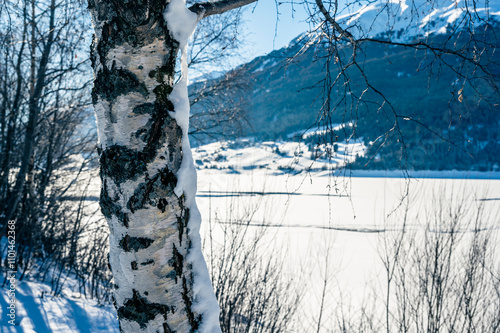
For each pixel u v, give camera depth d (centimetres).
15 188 554
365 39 178
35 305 416
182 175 137
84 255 686
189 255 142
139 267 131
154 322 133
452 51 176
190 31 138
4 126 582
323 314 596
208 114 628
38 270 585
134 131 130
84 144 771
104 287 604
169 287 135
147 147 130
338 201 2533
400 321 451
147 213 131
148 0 124
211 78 635
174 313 136
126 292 135
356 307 629
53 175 728
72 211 747
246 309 418
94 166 718
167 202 134
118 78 128
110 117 131
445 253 433
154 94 132
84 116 761
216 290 393
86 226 679
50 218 686
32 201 635
